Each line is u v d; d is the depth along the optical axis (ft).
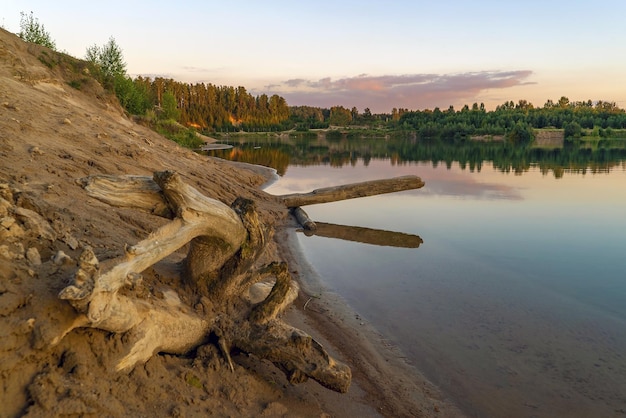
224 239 17.44
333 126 524.11
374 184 61.26
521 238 45.62
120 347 13.70
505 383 20.77
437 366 22.08
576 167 112.88
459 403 19.35
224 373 16.49
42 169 27.40
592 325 26.35
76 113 47.91
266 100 506.48
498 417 18.53
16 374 11.52
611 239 44.93
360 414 18.01
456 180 89.76
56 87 55.06
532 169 109.70
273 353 17.21
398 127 434.71
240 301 19.04
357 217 56.54
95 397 12.09
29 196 19.45
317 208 62.28
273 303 18.11
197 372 15.88
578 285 32.73
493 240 45.09
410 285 32.71
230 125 432.25
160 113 183.32
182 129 170.91
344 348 23.47
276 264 18.58
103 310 12.75
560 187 78.38
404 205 63.87
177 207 16.05
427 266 37.06
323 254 40.45
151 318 14.87
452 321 26.89
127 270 13.99
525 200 66.13
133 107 104.94
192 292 18.58
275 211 55.01
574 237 45.80
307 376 17.16
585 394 19.97
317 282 33.04
